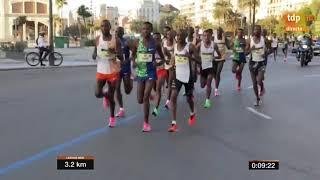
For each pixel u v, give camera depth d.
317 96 15.45
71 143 8.55
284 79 20.91
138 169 7.00
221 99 14.57
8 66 27.27
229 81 19.94
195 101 14.12
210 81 12.97
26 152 7.90
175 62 9.73
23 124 10.25
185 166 7.20
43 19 104.94
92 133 9.39
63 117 11.13
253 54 13.23
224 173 6.87
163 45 11.70
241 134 9.52
